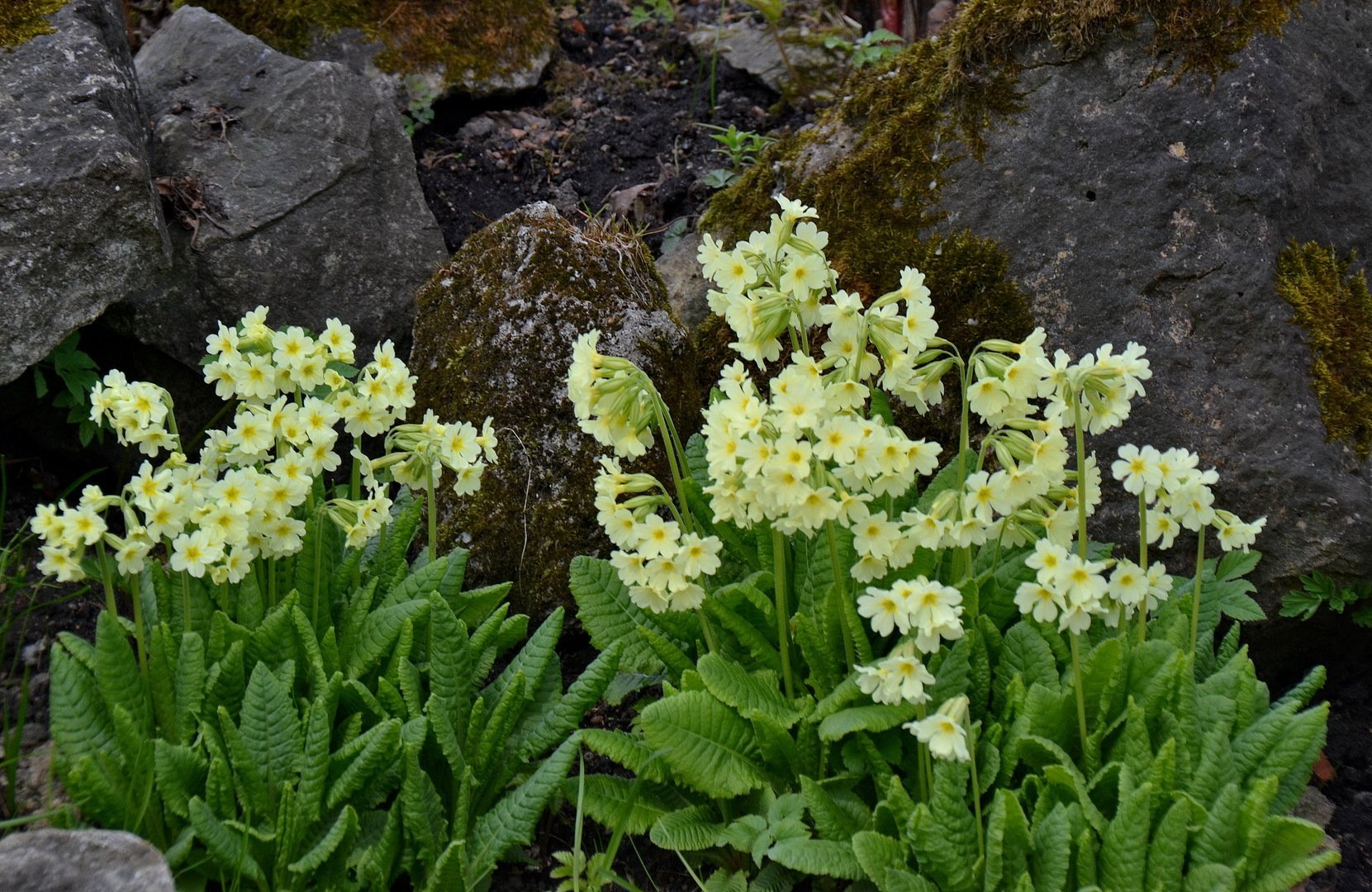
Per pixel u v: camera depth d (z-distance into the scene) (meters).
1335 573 1.13
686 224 1.42
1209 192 1.19
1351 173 1.23
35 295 1.14
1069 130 1.21
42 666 1.11
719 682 1.03
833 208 1.26
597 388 1.00
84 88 1.19
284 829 1.00
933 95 1.24
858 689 1.01
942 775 0.98
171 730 1.03
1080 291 1.19
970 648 1.02
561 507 1.18
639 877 1.07
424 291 1.26
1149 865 0.96
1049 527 1.00
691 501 1.09
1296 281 1.18
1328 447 1.15
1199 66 1.20
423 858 1.01
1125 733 0.98
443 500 1.20
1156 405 1.17
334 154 1.32
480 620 1.12
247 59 1.35
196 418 1.26
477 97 1.50
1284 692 1.19
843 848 1.00
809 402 0.96
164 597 1.06
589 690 1.05
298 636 1.06
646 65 1.60
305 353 1.07
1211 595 1.09
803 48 1.55
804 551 1.07
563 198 1.45
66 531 1.00
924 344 0.98
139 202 1.17
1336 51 1.24
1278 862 0.98
